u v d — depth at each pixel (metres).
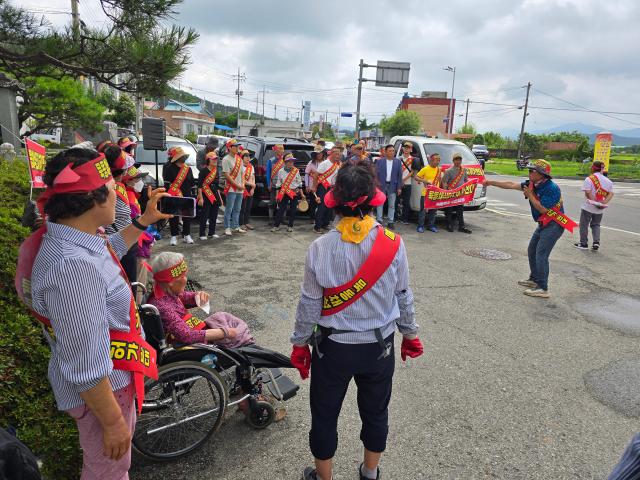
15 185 5.84
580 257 8.36
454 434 3.31
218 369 3.09
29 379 2.77
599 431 3.39
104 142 4.26
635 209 14.27
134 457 2.97
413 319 2.56
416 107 73.25
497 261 7.86
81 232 1.73
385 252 2.29
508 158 54.62
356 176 2.21
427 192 9.55
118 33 5.08
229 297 5.78
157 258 3.03
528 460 3.07
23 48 5.10
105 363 1.70
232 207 9.12
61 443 2.56
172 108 72.06
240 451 3.07
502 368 4.27
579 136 68.00
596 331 5.14
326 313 2.38
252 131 30.78
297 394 3.76
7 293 3.32
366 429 2.63
